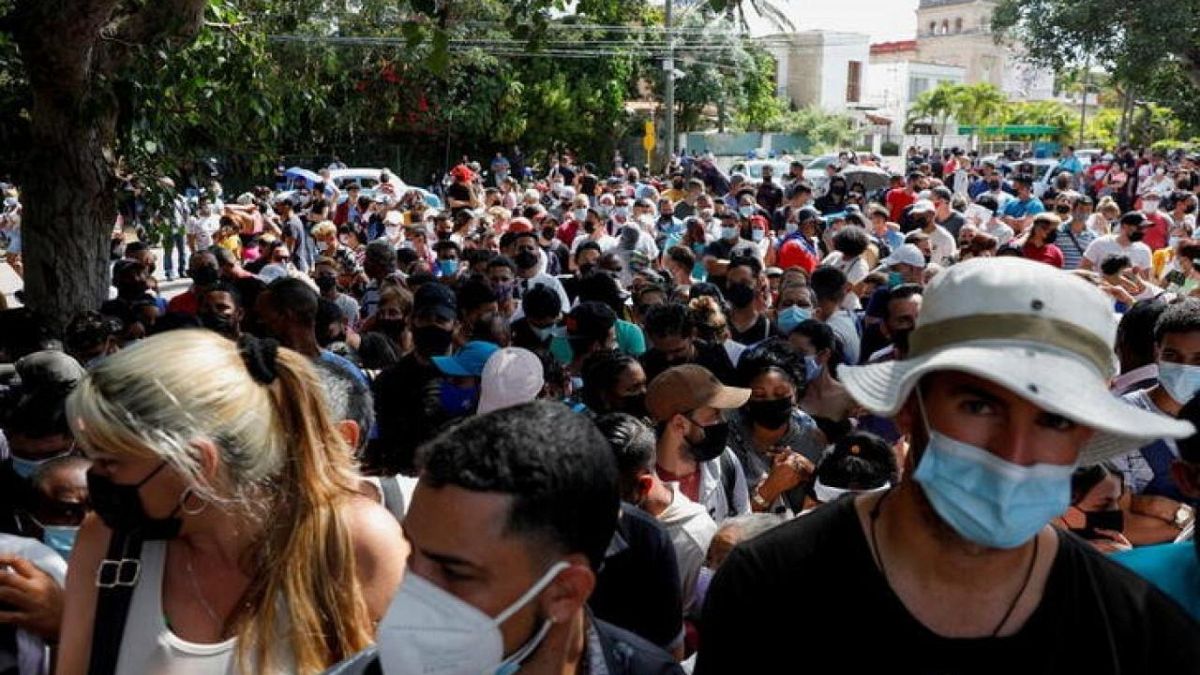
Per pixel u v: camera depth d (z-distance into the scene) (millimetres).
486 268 7824
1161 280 9430
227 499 1941
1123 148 32281
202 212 14883
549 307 6168
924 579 1545
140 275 7309
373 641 2076
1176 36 21578
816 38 51469
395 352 6039
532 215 13695
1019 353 1406
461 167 21172
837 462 3363
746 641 1632
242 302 6809
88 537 2070
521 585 1498
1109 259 7453
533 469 1467
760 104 41594
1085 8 22562
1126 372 4031
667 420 3688
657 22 36031
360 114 28328
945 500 1462
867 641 1562
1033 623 1524
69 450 3113
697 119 39406
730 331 6617
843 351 6344
